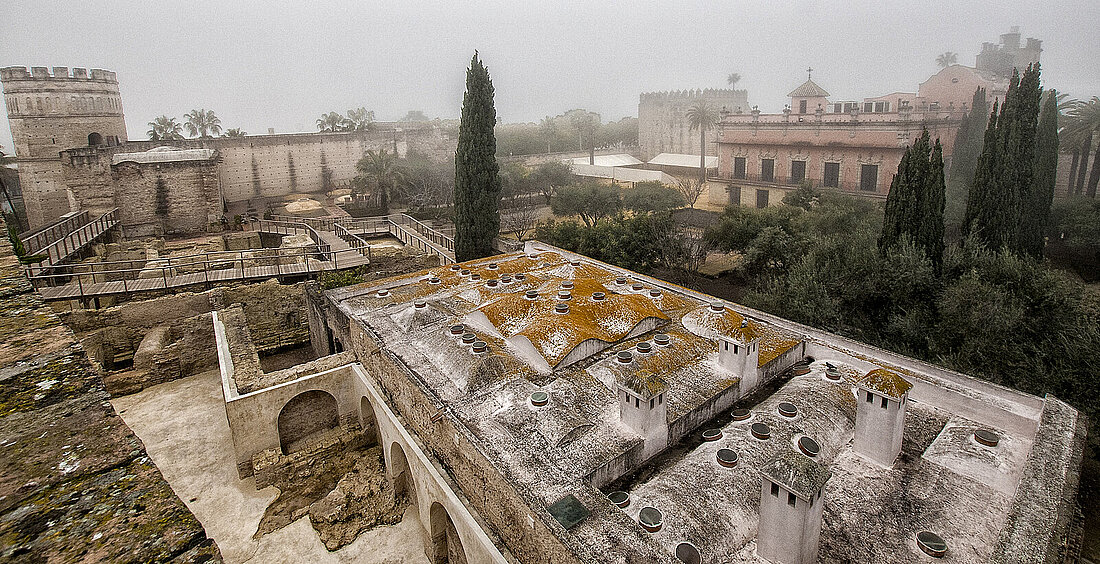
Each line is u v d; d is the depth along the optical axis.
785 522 10.07
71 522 3.39
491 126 36.47
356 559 15.98
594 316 19.92
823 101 59.31
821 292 25.56
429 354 18.16
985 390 15.12
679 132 105.62
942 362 20.62
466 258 37.31
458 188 36.91
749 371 16.72
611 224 40.66
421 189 69.56
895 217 26.73
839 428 14.47
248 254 38.22
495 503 12.06
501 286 24.80
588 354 18.33
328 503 17.53
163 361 25.14
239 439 18.75
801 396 15.52
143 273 31.78
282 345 29.77
